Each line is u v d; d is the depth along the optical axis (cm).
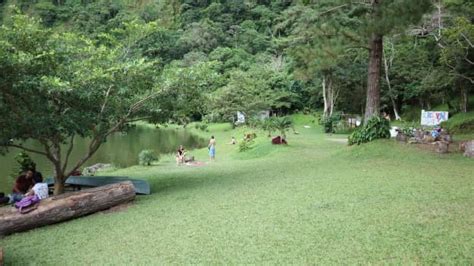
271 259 559
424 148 1469
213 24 8050
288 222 713
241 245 620
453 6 2202
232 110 4462
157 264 574
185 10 9188
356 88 4222
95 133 1145
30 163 1331
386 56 3778
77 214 882
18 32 998
